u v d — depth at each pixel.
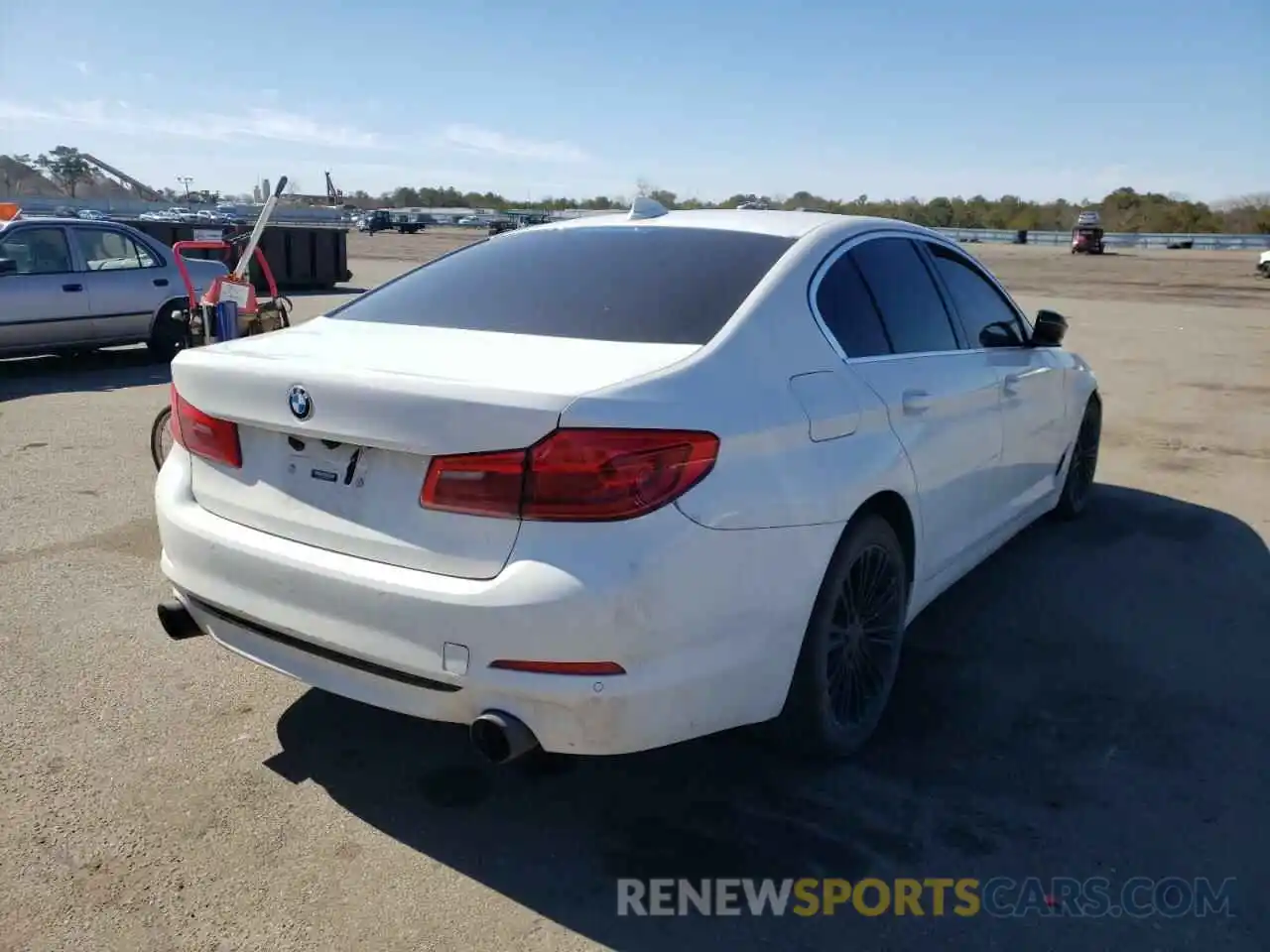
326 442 2.77
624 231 3.71
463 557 2.54
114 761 3.25
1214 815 3.08
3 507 5.74
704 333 2.97
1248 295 25.12
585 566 2.44
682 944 2.53
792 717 3.09
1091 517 6.06
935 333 3.96
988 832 2.98
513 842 2.91
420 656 2.58
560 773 3.26
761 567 2.76
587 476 2.44
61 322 10.52
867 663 3.43
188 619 3.24
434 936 2.54
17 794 3.05
